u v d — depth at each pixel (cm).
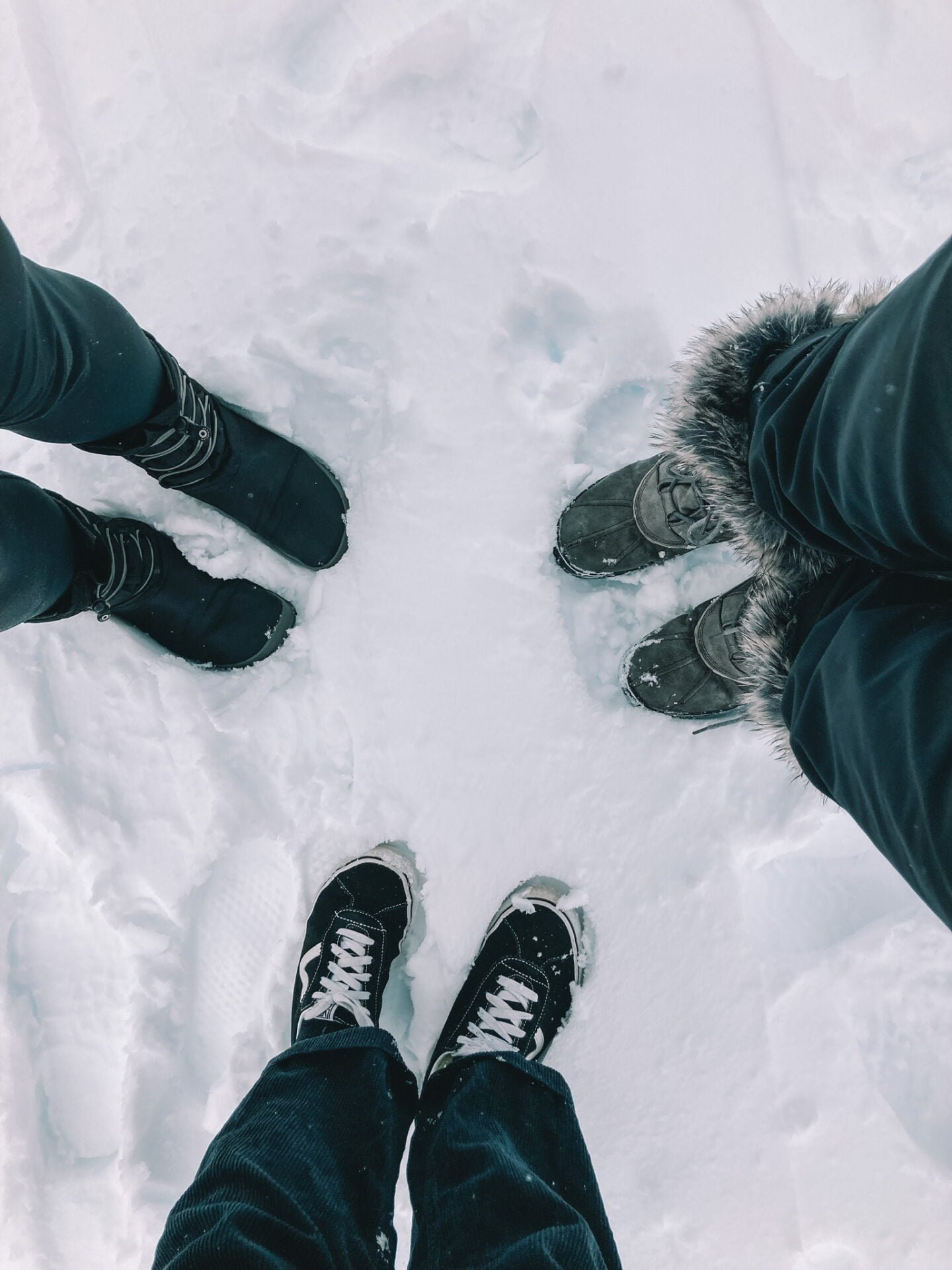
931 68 146
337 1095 110
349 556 153
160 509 151
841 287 99
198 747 150
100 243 158
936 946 139
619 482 147
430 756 150
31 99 160
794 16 150
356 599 153
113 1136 147
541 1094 118
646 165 152
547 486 152
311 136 155
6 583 108
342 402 153
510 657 151
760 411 88
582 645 154
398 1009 148
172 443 123
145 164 158
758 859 147
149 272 156
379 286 153
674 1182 141
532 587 152
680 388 107
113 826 150
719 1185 141
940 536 62
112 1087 148
